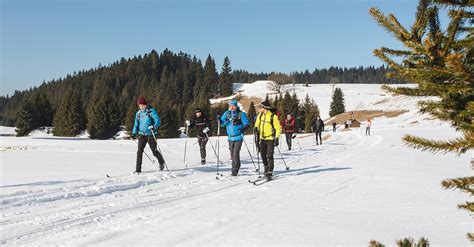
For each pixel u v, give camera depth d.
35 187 7.98
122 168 11.85
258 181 9.77
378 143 25.61
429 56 2.29
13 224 5.54
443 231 5.25
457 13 2.25
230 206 6.79
